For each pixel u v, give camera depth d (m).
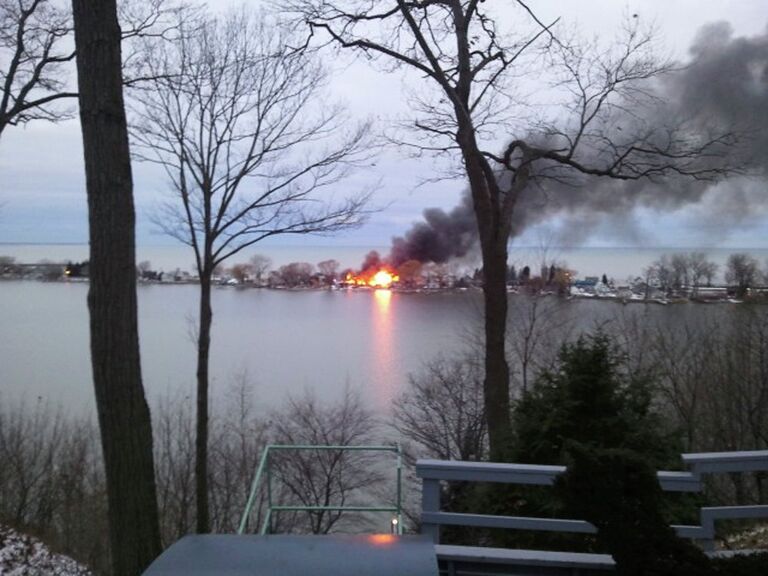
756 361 18.94
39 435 22.78
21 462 20.20
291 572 2.29
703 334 20.02
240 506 21.45
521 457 5.70
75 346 38.75
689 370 18.52
